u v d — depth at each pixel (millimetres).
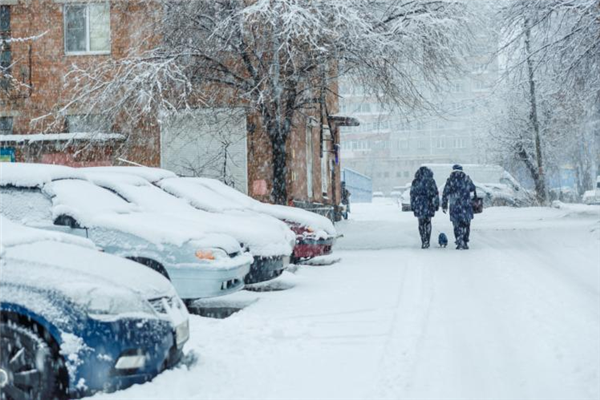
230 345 7137
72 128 22484
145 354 5285
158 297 5652
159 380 5371
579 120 34688
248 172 21875
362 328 8000
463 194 16688
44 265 5285
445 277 11875
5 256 5301
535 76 22734
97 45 22922
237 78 18531
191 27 17969
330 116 27984
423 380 5934
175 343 5633
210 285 8234
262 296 10594
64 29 22984
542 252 15461
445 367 6320
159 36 18641
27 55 22906
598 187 51062
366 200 73125
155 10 18750
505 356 6668
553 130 42594
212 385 5648
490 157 47938
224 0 17703
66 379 5055
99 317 5082
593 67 20062
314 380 5973
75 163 21641
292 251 11781
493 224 25281
